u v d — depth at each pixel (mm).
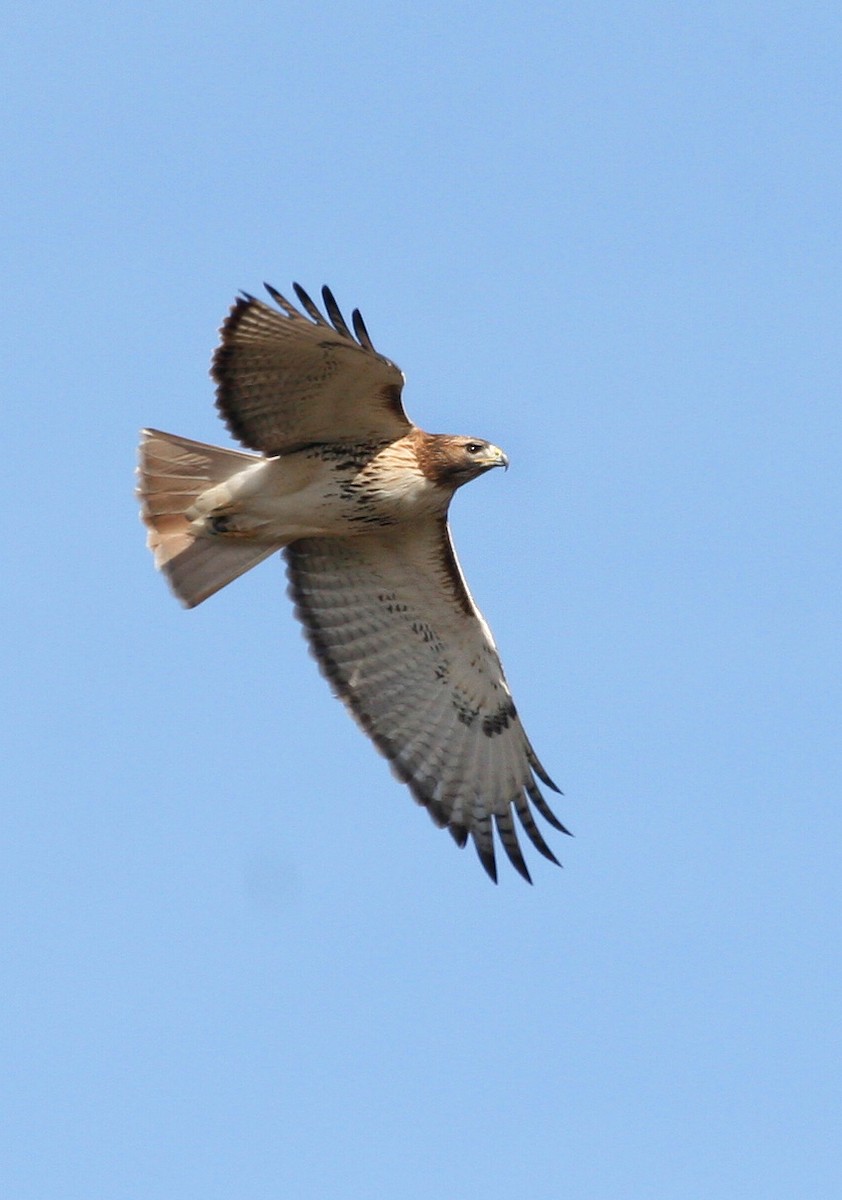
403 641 16812
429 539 15984
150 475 15422
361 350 14141
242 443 14930
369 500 15266
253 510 15328
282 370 14500
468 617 16578
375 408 14820
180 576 15547
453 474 15328
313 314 13914
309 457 15133
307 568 16609
